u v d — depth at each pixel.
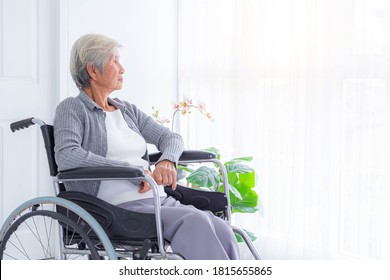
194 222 2.09
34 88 3.39
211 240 2.07
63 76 3.44
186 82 3.99
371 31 2.76
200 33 3.83
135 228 2.14
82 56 2.42
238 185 3.09
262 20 3.31
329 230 2.98
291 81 3.15
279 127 3.26
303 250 3.09
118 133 2.45
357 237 2.87
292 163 3.15
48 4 3.42
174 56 4.03
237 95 3.47
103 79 2.44
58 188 2.36
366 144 2.80
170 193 2.57
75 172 2.10
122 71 2.51
